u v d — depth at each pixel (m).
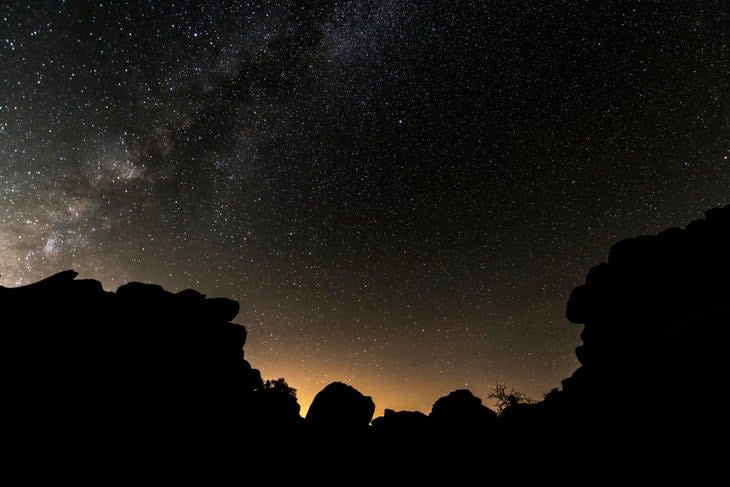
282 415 14.00
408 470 12.69
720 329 9.54
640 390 10.16
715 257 11.22
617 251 13.43
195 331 13.95
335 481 11.69
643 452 8.78
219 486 9.66
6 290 11.23
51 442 8.45
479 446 13.15
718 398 8.49
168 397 11.26
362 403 15.91
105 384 10.34
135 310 13.01
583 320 13.75
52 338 10.51
